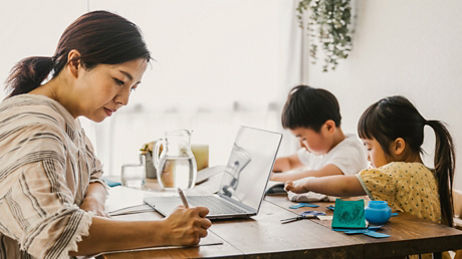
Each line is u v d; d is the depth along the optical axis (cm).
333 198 149
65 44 113
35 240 89
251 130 158
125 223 98
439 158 156
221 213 128
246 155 152
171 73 310
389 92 269
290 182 149
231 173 158
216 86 321
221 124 323
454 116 228
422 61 246
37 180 91
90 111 116
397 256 107
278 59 333
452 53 228
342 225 116
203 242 103
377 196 139
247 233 112
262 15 327
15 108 103
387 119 157
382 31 273
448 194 154
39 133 96
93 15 113
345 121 308
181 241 99
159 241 98
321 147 213
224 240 106
